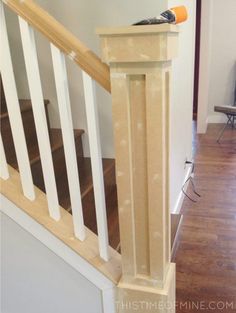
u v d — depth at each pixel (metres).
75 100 2.05
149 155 0.98
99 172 1.09
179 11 0.94
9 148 1.62
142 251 1.12
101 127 2.05
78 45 0.95
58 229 1.21
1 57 1.03
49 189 1.17
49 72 2.03
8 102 1.09
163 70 0.89
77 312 1.33
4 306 1.43
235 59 5.18
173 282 1.24
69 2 1.84
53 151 1.68
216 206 2.70
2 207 1.23
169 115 1.00
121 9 1.78
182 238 2.26
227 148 4.21
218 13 5.00
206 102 4.81
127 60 0.88
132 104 0.95
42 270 1.30
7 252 1.30
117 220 1.61
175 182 2.42
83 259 1.21
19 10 0.95
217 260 2.02
